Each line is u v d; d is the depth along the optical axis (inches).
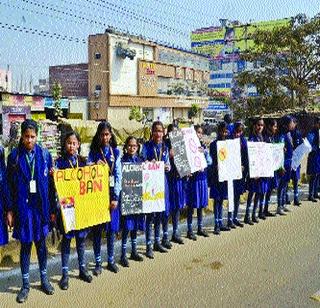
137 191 249.4
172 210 281.4
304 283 221.9
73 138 223.1
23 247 204.1
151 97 1839.3
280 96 962.7
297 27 959.0
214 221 326.0
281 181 361.4
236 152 312.8
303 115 770.8
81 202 220.5
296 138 380.5
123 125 892.6
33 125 202.4
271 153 337.1
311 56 960.9
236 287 217.2
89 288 216.2
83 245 227.3
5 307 193.9
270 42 964.0
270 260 255.4
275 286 218.2
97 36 1616.6
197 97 2171.5
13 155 202.2
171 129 294.8
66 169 216.2
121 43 1638.8
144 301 201.6
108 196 231.8
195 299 203.8
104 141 231.6
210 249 276.2
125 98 1690.5
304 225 330.3
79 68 1702.8
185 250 274.7
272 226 329.1
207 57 2319.1
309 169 409.7
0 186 200.8
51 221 215.9
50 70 1754.4
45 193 204.4
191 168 280.7
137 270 240.7
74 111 1609.3
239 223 329.7
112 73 1631.4
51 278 228.1
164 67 1930.4
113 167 233.0
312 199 413.1
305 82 981.8
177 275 233.3
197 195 291.0
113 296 206.8
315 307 195.2
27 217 200.5
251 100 1008.2
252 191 332.2
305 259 256.5
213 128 1675.7
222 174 304.8
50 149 767.7
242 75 1019.3
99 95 1626.5
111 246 240.5
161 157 265.3
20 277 229.3
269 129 351.9
